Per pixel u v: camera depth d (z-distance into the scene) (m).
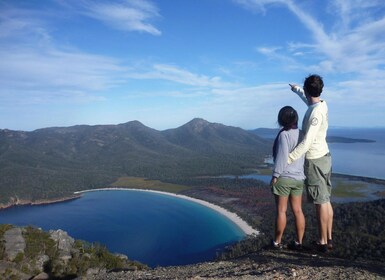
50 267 27.06
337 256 7.88
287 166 7.49
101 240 116.25
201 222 136.12
